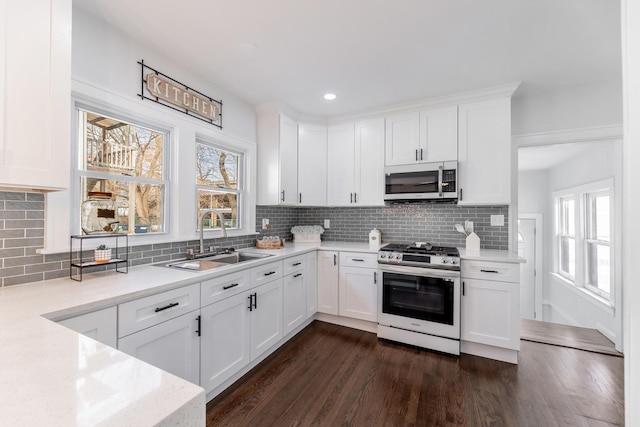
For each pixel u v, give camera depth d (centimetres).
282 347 264
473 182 280
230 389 200
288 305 271
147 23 182
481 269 249
